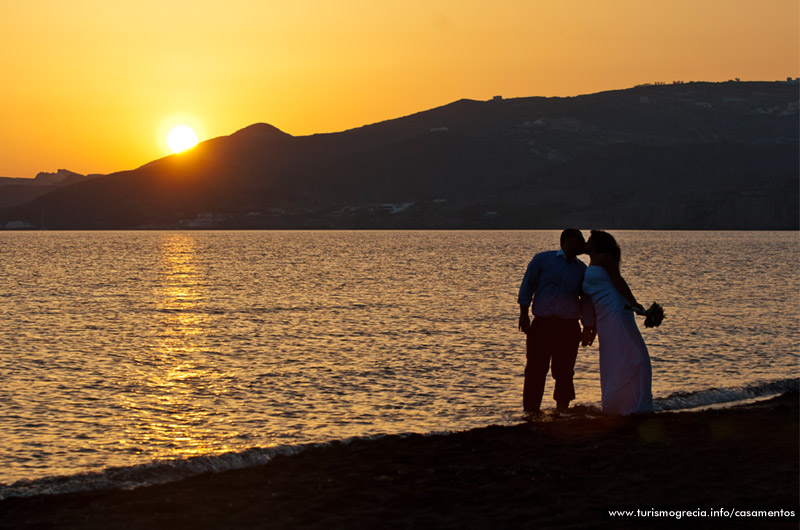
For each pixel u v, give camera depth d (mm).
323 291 47812
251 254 115688
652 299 39969
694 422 9859
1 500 7422
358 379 18484
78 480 8445
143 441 12930
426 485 7594
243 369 20234
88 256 110438
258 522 6672
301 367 20406
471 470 8070
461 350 22984
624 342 10828
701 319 30391
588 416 11164
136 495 7465
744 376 18188
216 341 25953
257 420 14375
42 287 53094
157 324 31250
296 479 7934
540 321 11492
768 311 33750
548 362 11609
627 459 8273
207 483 7844
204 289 50562
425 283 54344
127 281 59125
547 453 8633
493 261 89062
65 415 14930
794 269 69188
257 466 8516
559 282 11305
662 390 16359
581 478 7695
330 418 14422
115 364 21297
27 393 17109
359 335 26969
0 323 31688
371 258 98562
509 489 7426
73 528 6562
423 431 13055
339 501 7168
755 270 68125
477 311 35000
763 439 8867
